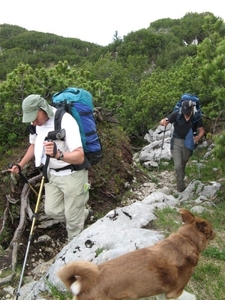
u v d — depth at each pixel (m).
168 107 16.92
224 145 7.28
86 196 6.02
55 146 5.29
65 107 5.75
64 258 5.22
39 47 86.12
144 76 29.78
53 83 8.69
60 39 86.94
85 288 3.48
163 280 3.62
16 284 5.96
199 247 3.87
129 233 5.44
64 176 5.76
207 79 8.45
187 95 8.73
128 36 51.84
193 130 8.79
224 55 8.09
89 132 5.93
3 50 85.88
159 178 10.87
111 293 3.49
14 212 7.51
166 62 41.06
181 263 3.72
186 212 4.03
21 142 8.59
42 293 4.94
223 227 6.08
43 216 7.46
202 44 9.52
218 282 4.60
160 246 3.80
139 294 3.58
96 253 5.13
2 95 8.30
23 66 8.52
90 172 8.60
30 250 6.92
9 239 7.17
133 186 9.59
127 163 9.98
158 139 14.58
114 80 25.62
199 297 4.45
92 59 53.78
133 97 22.23
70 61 63.88
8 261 6.50
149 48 47.56
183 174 9.00
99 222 5.96
